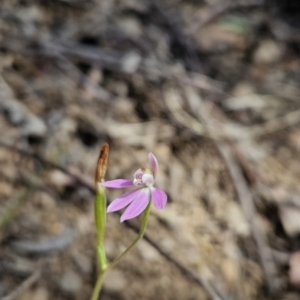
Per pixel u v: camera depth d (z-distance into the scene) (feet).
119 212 1.51
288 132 1.92
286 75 2.25
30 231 1.45
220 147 1.72
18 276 1.39
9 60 1.75
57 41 1.89
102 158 1.09
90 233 1.48
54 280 1.40
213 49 2.25
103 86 1.80
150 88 1.83
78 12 2.08
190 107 1.83
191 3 2.50
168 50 2.07
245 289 1.49
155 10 2.24
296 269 1.53
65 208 1.50
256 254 1.55
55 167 1.55
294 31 2.55
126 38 2.00
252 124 1.92
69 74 1.79
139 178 1.09
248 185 1.67
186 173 1.64
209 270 1.49
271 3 2.68
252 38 2.41
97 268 1.43
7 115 1.62
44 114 1.65
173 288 1.43
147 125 1.72
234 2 2.59
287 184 1.71
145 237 1.47
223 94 2.00
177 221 1.54
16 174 1.52
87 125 1.65
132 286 1.42
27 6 2.02
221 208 1.61
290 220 1.62
